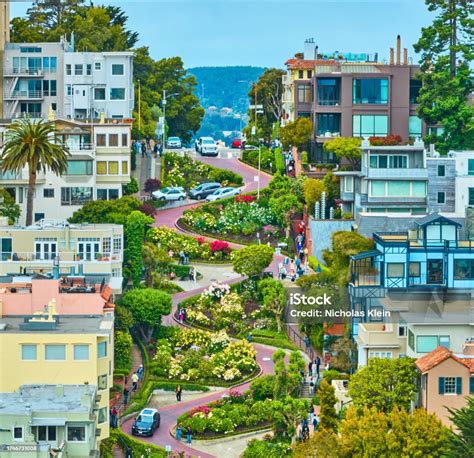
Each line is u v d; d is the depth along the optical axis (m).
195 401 188.38
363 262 195.62
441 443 154.88
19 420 153.75
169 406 186.88
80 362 165.88
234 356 195.12
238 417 178.88
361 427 156.88
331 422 165.38
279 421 174.75
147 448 173.62
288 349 199.75
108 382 169.75
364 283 194.38
